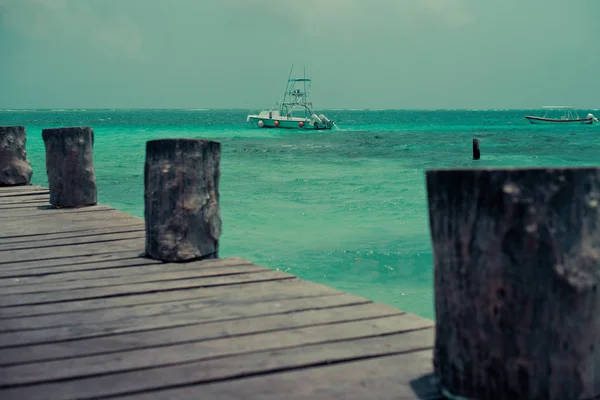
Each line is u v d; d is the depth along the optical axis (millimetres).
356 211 10141
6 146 10109
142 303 3703
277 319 3346
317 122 50969
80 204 7824
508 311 2143
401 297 5395
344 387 2465
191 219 4781
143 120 98312
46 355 2857
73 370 2670
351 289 5652
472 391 2244
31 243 5602
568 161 21891
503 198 2121
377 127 63594
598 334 2203
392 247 7266
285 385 2496
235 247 7418
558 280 2104
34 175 17000
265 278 4266
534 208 2102
